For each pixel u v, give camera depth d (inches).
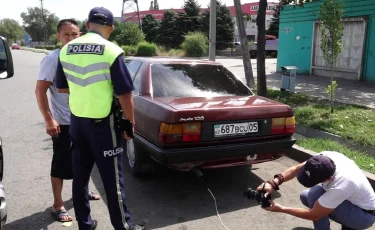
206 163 146.6
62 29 125.5
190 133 138.7
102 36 109.0
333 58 279.0
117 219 110.6
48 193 157.5
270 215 138.9
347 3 494.6
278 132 155.7
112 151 106.0
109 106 104.0
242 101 159.2
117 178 108.2
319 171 100.9
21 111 339.0
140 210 141.6
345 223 110.3
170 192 158.6
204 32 1398.9
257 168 188.4
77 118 106.4
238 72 650.2
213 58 445.7
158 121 141.2
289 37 613.9
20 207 144.0
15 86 527.2
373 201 108.2
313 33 557.3
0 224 97.0
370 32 469.4
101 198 153.3
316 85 447.2
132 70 197.0
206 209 143.3
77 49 104.6
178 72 178.2
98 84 102.0
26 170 185.2
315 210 105.0
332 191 102.6
